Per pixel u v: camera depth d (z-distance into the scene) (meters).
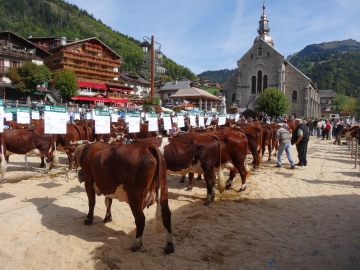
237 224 6.44
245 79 68.69
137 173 4.89
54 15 157.00
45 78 43.88
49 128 9.93
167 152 7.45
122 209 7.28
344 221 6.65
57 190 8.77
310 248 5.38
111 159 5.20
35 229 6.02
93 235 5.79
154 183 5.08
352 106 112.06
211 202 7.94
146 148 5.01
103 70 65.25
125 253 5.07
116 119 20.38
